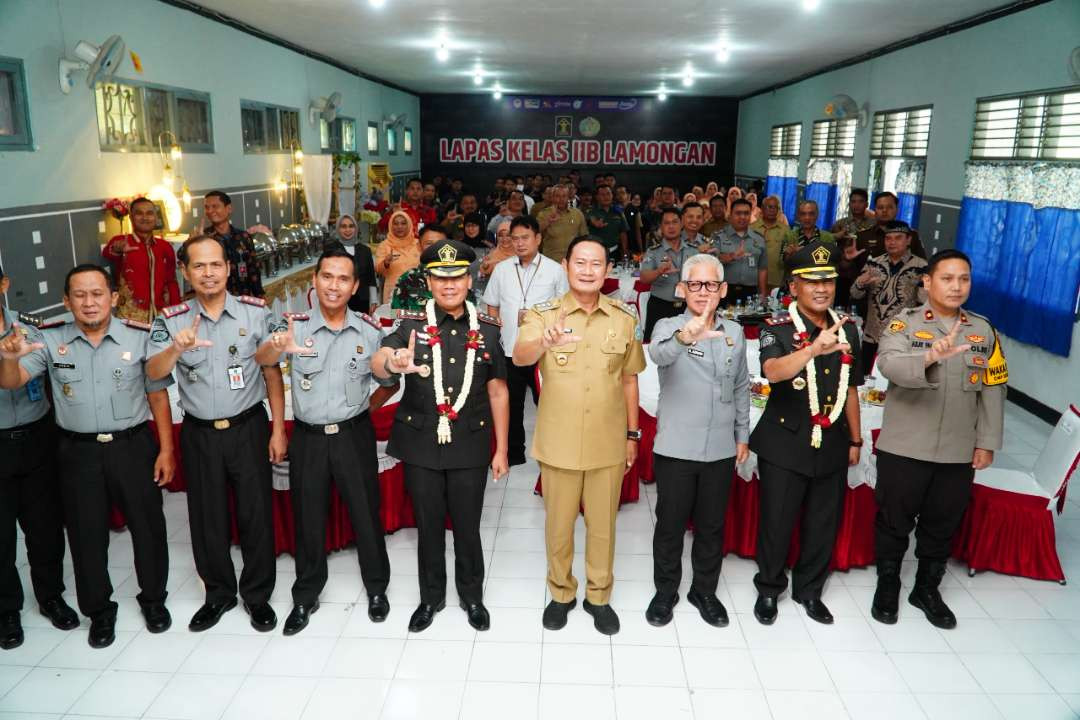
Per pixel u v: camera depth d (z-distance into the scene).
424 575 3.19
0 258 4.98
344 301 3.02
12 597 3.11
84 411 2.88
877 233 6.34
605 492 3.05
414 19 8.43
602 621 3.19
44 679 2.89
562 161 19.78
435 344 2.96
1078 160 5.94
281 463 3.69
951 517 3.28
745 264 6.21
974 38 7.86
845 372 3.02
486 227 10.30
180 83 7.27
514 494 4.54
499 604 3.40
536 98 19.44
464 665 2.99
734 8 7.64
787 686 2.89
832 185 12.29
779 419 3.11
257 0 7.41
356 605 3.39
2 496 2.99
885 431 3.27
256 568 3.21
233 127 8.52
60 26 5.49
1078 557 3.91
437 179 16.83
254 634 3.18
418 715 2.71
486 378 3.07
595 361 2.91
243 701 2.78
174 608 3.35
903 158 9.63
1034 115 6.71
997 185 7.16
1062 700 2.84
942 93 8.55
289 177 10.28
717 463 3.12
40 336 2.86
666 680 2.91
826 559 3.27
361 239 9.27
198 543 3.17
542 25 8.78
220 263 2.94
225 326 3.01
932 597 3.36
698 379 3.04
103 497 2.98
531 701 2.79
